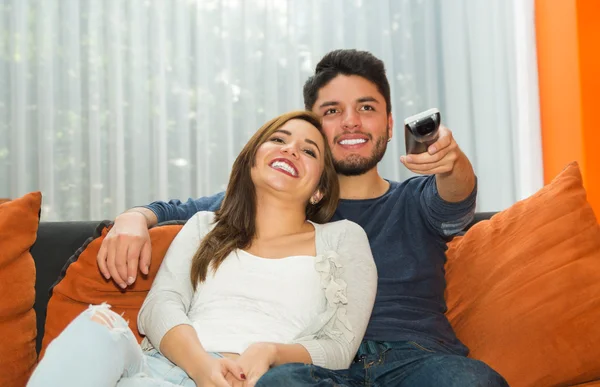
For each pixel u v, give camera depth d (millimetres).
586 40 2682
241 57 3041
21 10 2922
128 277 1372
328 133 1674
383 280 1491
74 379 992
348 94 1667
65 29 2955
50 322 1470
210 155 3029
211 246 1435
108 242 1420
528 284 1458
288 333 1338
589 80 2676
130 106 2982
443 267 1609
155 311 1307
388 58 3061
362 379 1315
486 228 1635
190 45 3020
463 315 1535
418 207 1582
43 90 2922
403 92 3076
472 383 1131
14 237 1477
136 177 2979
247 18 3045
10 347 1394
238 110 3041
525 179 2996
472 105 3084
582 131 2662
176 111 3012
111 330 1067
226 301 1375
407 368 1270
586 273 1429
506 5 3076
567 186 1576
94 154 2926
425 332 1416
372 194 1696
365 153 1656
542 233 1515
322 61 1747
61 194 2943
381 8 3068
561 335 1379
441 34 3102
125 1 2990
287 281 1391
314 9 3051
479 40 3094
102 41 2973
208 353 1245
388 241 1546
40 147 2912
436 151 1307
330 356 1259
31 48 2947
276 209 1508
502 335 1431
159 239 1535
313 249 1479
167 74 3006
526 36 3000
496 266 1536
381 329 1413
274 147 1495
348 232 1497
